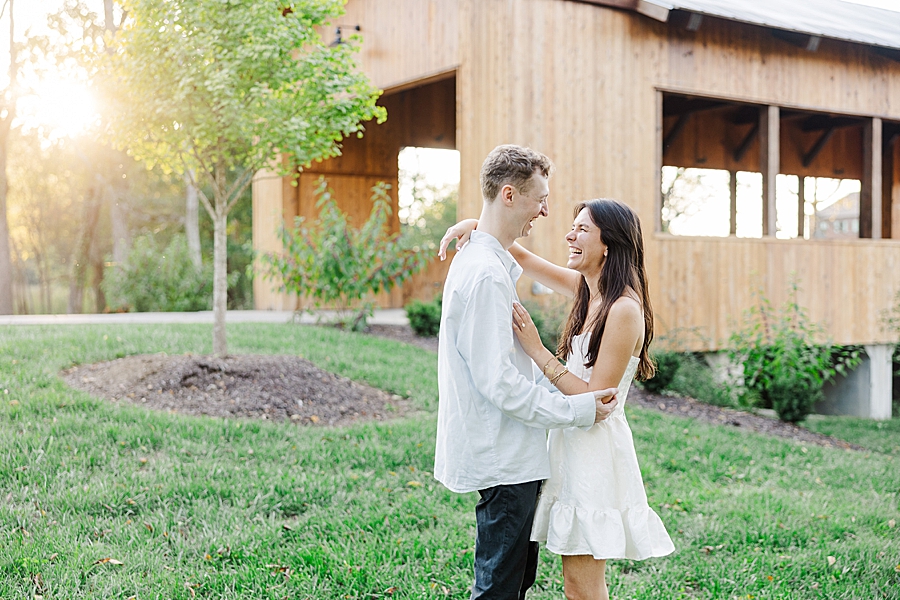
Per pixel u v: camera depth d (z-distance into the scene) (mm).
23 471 4180
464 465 2283
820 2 14375
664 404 8016
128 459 4527
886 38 10930
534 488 2305
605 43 9461
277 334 8742
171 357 6438
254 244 14211
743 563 3672
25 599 2920
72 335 7738
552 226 9094
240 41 6137
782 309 10227
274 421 5656
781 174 14797
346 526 3814
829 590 3402
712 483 5207
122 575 3143
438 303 10320
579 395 2234
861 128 15938
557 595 3295
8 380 5855
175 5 5938
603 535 2309
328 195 10125
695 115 14336
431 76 10000
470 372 2279
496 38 8953
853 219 17734
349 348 8414
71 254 28438
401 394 6863
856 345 11508
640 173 9766
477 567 2320
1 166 19125
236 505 4012
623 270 2439
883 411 11883
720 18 9258
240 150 6609
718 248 10195
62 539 3416
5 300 19266
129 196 22641
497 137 8930
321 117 6609
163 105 5941
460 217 9359
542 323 8250
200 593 3111
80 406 5359
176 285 16562
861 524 4410
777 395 8320
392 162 14461
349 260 9820
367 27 11297
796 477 5555
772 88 10828
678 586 3434
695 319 9984
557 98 9117
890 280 11820
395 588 3227
